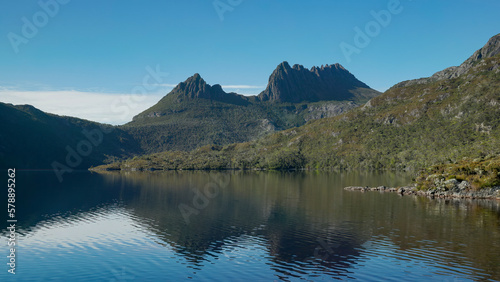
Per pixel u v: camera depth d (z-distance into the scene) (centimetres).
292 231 6850
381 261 4941
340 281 4219
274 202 11112
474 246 5641
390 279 4269
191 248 5669
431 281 4184
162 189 15850
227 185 17775
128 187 16850
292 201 11338
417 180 14775
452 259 4978
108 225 7506
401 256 5150
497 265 4728
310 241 6072
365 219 8038
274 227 7231
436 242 5909
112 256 5253
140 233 6750
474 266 4688
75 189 15850
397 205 10262
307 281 4259
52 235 6594
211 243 5975
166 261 5022
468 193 12262
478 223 7500
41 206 10456
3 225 7506
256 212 9150
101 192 14512
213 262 4975
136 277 4428
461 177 13075
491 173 12388
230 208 9931
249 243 5975
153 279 4350
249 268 4712
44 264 4906
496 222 7594
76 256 5272
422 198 11931
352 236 6375
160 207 10194
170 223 7725
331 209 9575
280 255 5275
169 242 6062
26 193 14062
